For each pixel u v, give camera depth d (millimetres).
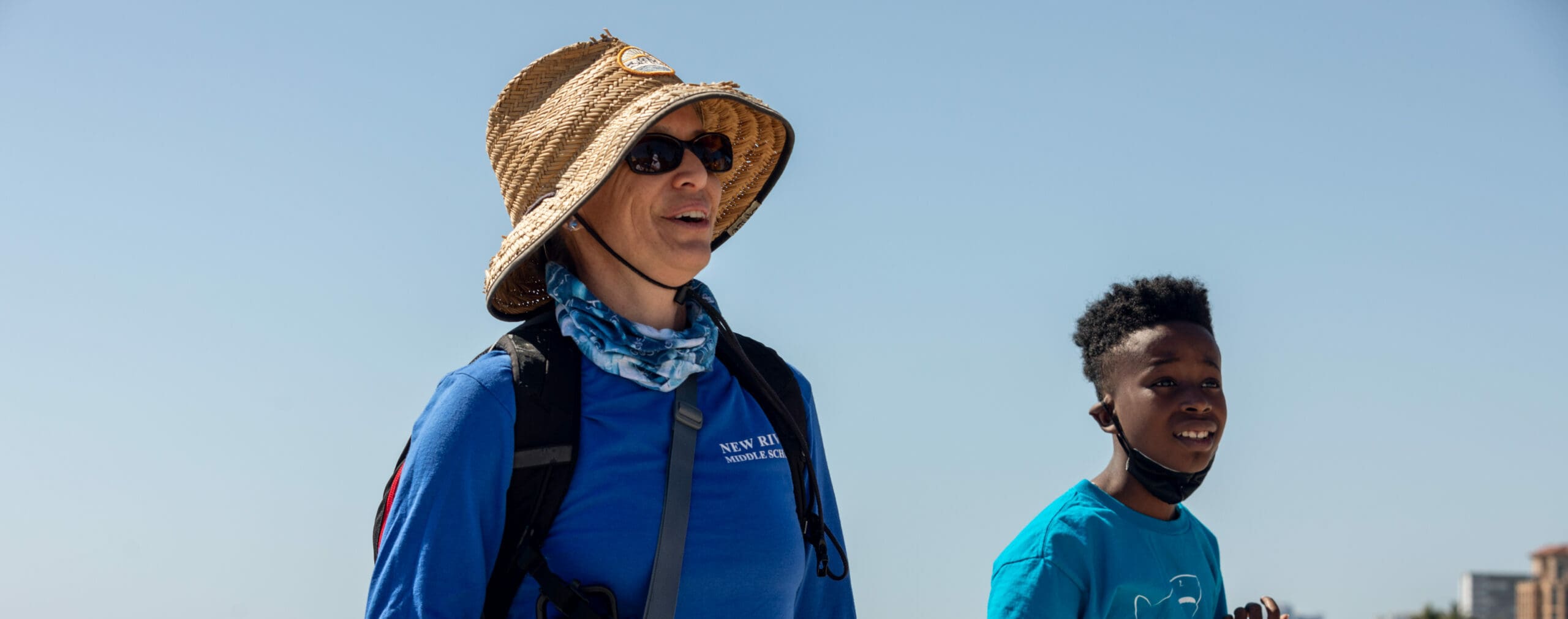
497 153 3229
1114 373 4477
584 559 2670
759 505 2889
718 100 3359
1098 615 4145
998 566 4305
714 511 2812
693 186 3014
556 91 3164
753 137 3484
